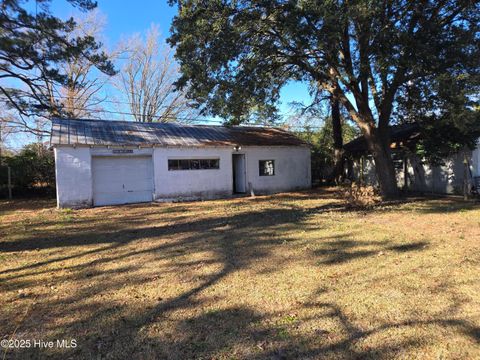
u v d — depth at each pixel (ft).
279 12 38.22
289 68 51.29
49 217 39.50
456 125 37.88
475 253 19.43
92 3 34.01
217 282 16.02
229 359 9.85
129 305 13.66
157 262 19.56
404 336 10.80
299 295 14.23
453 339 10.57
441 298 13.48
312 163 82.79
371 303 13.23
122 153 52.03
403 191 57.98
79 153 48.93
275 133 76.28
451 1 40.09
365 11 32.12
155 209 45.29
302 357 9.86
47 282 16.65
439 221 29.71
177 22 41.63
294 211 38.88
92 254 21.85
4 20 29.14
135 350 10.43
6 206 51.49
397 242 22.56
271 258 19.66
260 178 66.85
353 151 73.82
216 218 35.68
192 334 11.29
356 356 9.84
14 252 22.91
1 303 14.14
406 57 36.70
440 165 52.13
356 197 39.55
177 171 56.54
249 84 43.78
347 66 45.52
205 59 41.55
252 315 12.53
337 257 19.49
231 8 39.29
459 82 36.55
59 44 34.73
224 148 60.80
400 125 63.72
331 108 75.92
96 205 50.96
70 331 11.68
